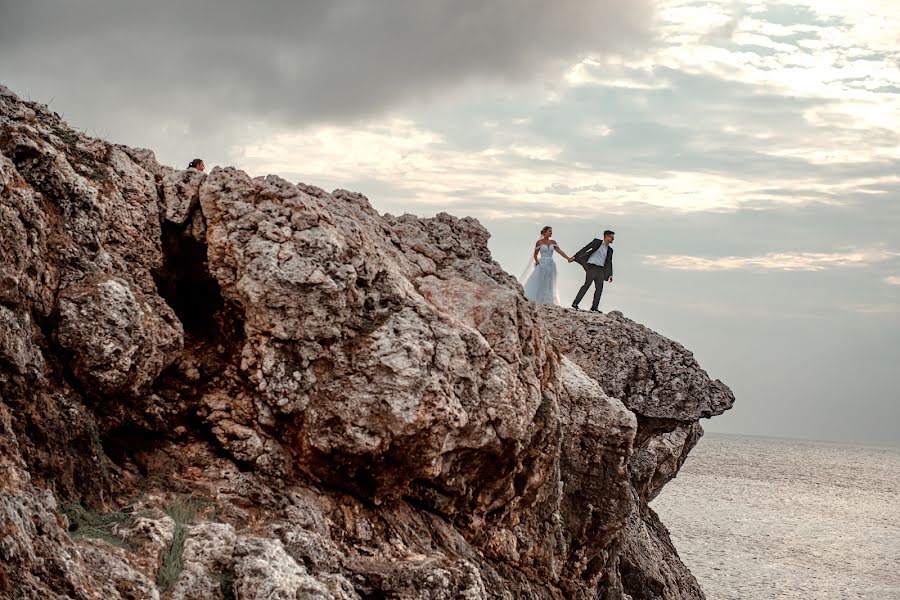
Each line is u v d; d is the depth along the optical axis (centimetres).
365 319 1371
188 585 1057
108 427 1234
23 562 906
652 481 2741
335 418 1323
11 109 1273
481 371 1432
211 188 1383
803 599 4297
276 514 1277
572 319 2409
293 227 1361
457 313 1569
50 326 1167
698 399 2364
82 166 1302
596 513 1875
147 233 1348
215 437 1319
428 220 1820
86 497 1140
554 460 1634
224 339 1372
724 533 6316
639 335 2414
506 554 1631
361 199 1725
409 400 1320
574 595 1839
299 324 1333
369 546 1343
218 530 1129
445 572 1288
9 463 1007
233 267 1352
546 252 2627
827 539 6406
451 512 1519
